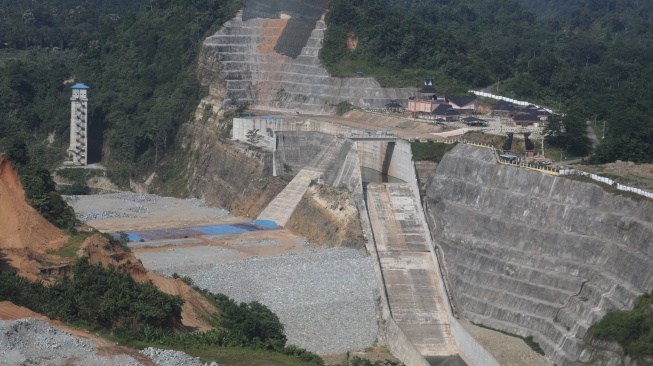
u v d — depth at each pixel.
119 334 146.62
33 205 182.25
